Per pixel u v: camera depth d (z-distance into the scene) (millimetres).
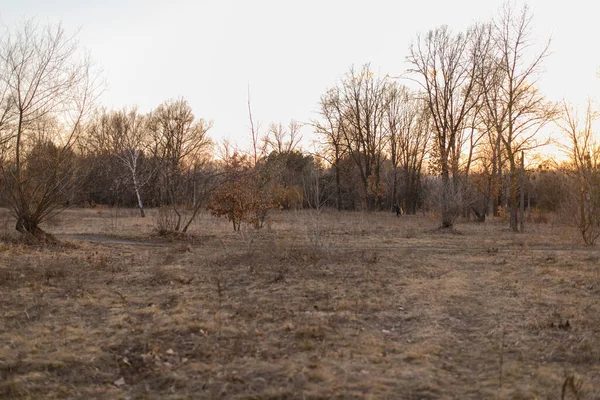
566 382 5004
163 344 6699
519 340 7121
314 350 6539
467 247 18562
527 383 5602
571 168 20938
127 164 39656
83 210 41500
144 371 5891
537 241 20484
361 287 10438
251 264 12695
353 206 61188
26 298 8758
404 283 11016
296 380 5555
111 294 9422
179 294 9508
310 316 8102
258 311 8344
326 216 36219
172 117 49156
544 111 27672
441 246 18922
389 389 5359
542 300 9469
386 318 8242
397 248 18094
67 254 14070
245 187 19688
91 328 7332
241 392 5289
